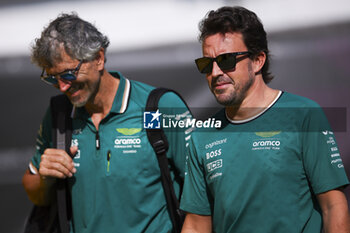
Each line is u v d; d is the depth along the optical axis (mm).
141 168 7801
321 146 6055
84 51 7262
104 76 7891
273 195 6098
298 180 6102
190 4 41719
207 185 6793
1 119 28656
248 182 6258
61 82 7395
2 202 19906
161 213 7887
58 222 8336
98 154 7906
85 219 7898
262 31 6625
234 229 6367
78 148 8086
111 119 7961
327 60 27438
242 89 6348
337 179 5969
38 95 31562
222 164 6461
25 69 36812
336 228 5766
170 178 7750
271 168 6141
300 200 6094
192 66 32219
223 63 6273
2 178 22422
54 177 8102
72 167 7781
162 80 29562
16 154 25422
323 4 36062
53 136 8242
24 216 18641
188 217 7000
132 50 36156
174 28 39875
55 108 8352
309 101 6344
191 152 6895
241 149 6379
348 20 32656
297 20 34156
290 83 25609
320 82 25203
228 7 6543
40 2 45531
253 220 6215
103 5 44031
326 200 6008
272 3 37938
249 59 6402
